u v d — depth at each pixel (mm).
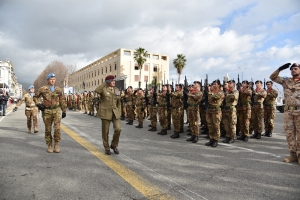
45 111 5203
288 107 4906
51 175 3826
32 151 5359
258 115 7438
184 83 7852
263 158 5070
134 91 10992
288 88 4969
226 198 3092
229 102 6777
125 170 4137
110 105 5199
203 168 4328
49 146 5320
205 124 8430
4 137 7031
